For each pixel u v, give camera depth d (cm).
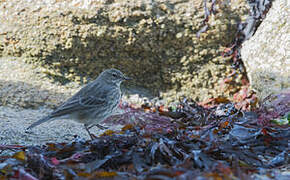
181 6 1166
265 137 724
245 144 712
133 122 943
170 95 1173
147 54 1158
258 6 1161
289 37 1020
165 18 1140
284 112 823
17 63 1154
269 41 1059
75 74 1158
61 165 621
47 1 1184
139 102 1131
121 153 647
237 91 1141
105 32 1129
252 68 1064
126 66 1176
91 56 1152
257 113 837
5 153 729
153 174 523
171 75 1173
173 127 820
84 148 706
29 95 1059
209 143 670
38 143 812
